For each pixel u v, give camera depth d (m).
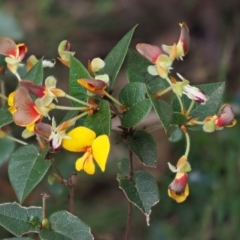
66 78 0.77
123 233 0.66
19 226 0.42
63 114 0.63
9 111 0.43
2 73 0.50
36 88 0.40
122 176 0.43
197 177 0.64
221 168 0.65
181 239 0.64
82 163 0.41
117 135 0.42
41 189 0.61
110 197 0.72
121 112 0.42
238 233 0.63
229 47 0.80
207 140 0.67
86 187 0.73
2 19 0.57
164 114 0.40
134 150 0.42
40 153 0.42
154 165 0.42
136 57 0.44
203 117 0.43
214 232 0.64
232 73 0.80
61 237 0.42
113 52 0.43
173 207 0.65
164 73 0.41
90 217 0.68
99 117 0.41
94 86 0.40
